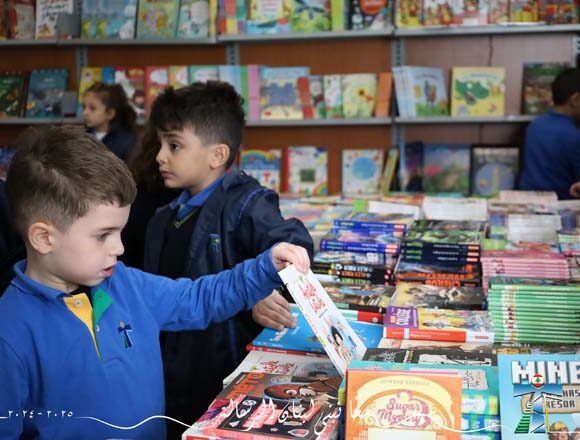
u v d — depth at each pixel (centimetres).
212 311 142
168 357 193
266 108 482
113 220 122
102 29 500
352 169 488
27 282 125
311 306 135
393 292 192
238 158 501
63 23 498
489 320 165
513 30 446
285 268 133
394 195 365
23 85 521
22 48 528
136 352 136
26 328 123
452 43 475
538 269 202
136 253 265
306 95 480
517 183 464
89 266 122
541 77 459
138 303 140
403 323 162
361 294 190
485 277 200
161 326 144
